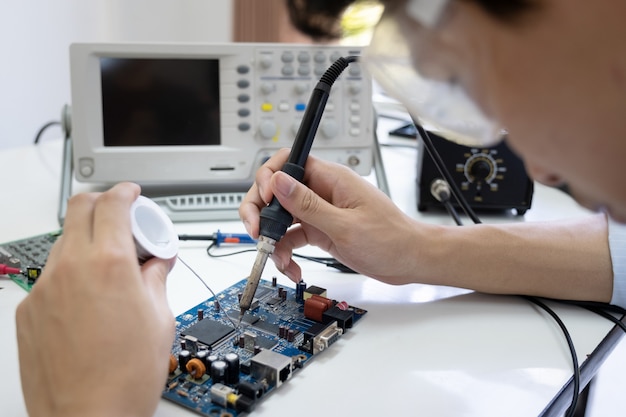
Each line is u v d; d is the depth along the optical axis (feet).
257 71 3.53
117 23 7.50
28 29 5.98
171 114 3.51
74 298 1.46
